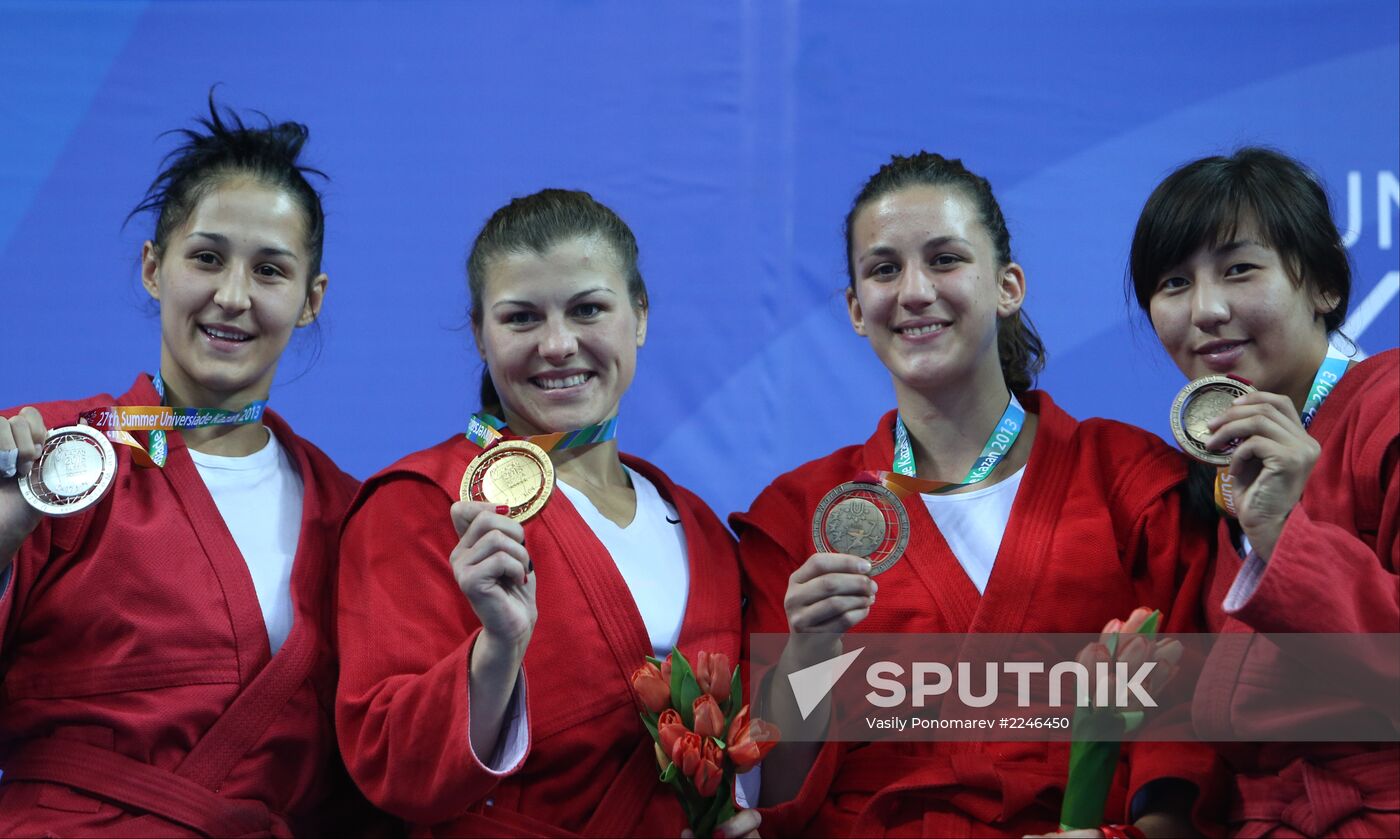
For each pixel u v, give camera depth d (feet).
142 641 13.56
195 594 13.84
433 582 13.93
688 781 13.48
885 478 14.89
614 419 15.07
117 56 18.76
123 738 13.38
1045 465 14.99
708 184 19.30
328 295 18.97
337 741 14.12
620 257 15.05
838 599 13.10
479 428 14.98
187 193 14.76
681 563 15.05
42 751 13.46
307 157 18.98
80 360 18.40
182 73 18.85
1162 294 14.66
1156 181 19.21
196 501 14.26
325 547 14.97
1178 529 14.51
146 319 18.51
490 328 14.79
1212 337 14.19
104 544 13.65
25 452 12.58
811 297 19.26
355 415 18.92
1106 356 19.06
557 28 19.36
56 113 18.62
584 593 13.99
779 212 19.29
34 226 18.47
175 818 13.25
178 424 14.34
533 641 13.82
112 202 18.60
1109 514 14.65
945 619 14.23
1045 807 13.57
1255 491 12.58
